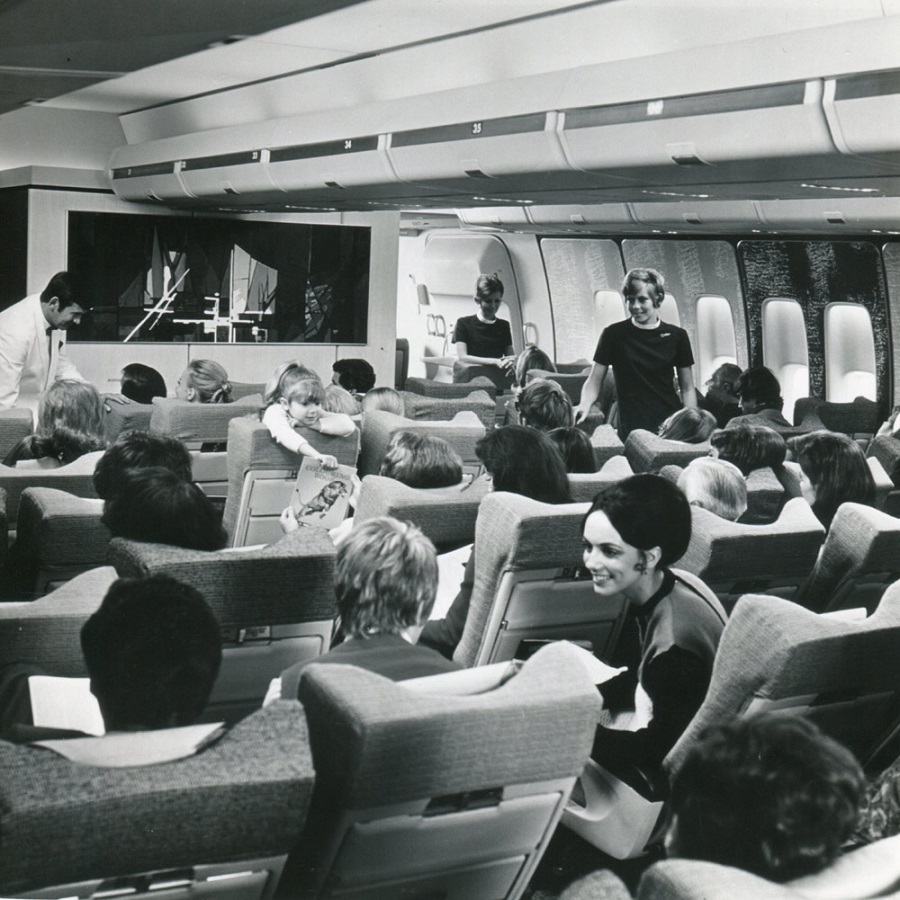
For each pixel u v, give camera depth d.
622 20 6.67
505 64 7.75
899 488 5.71
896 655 2.57
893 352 11.34
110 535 3.52
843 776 1.40
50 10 6.69
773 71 5.42
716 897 1.22
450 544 3.89
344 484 5.59
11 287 12.61
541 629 3.41
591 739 2.03
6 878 1.54
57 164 12.96
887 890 1.39
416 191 9.03
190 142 10.91
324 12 6.84
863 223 10.02
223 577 2.69
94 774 1.58
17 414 5.75
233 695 2.88
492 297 12.31
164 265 12.73
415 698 1.83
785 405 12.62
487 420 7.24
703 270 13.24
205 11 6.70
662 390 7.36
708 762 1.43
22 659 2.48
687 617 2.85
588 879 1.43
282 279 13.29
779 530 3.50
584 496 4.17
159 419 6.60
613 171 6.75
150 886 1.71
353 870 1.95
